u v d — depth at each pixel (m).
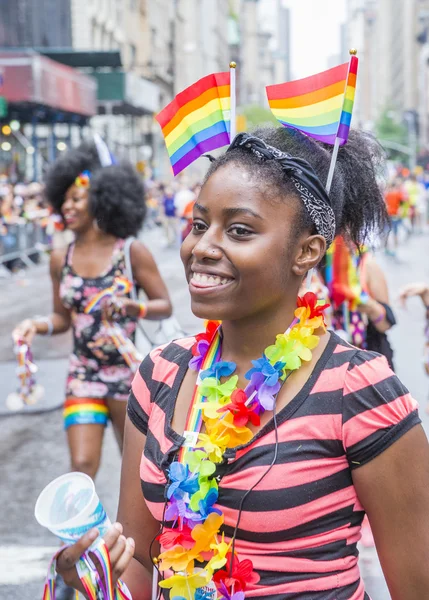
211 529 1.68
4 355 9.71
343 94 1.85
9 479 5.62
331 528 1.72
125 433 1.99
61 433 6.72
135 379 1.98
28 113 19.84
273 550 1.71
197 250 1.75
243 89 127.56
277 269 1.75
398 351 9.34
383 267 19.06
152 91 31.55
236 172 1.75
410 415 1.73
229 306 1.75
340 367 1.74
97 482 5.52
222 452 1.71
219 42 105.38
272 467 1.69
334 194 1.96
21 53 17.14
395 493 1.72
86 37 32.62
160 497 1.82
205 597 1.72
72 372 4.10
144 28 49.81
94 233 4.23
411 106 151.00
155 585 1.90
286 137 1.97
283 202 1.75
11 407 4.23
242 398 1.73
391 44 189.38
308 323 1.79
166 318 4.27
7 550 4.50
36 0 30.12
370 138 2.15
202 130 2.01
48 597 1.66
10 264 18.48
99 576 1.63
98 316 4.09
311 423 1.71
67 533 1.63
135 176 4.36
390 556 1.76
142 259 4.18
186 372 1.90
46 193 4.42
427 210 38.78
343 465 1.72
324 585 1.71
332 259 4.07
